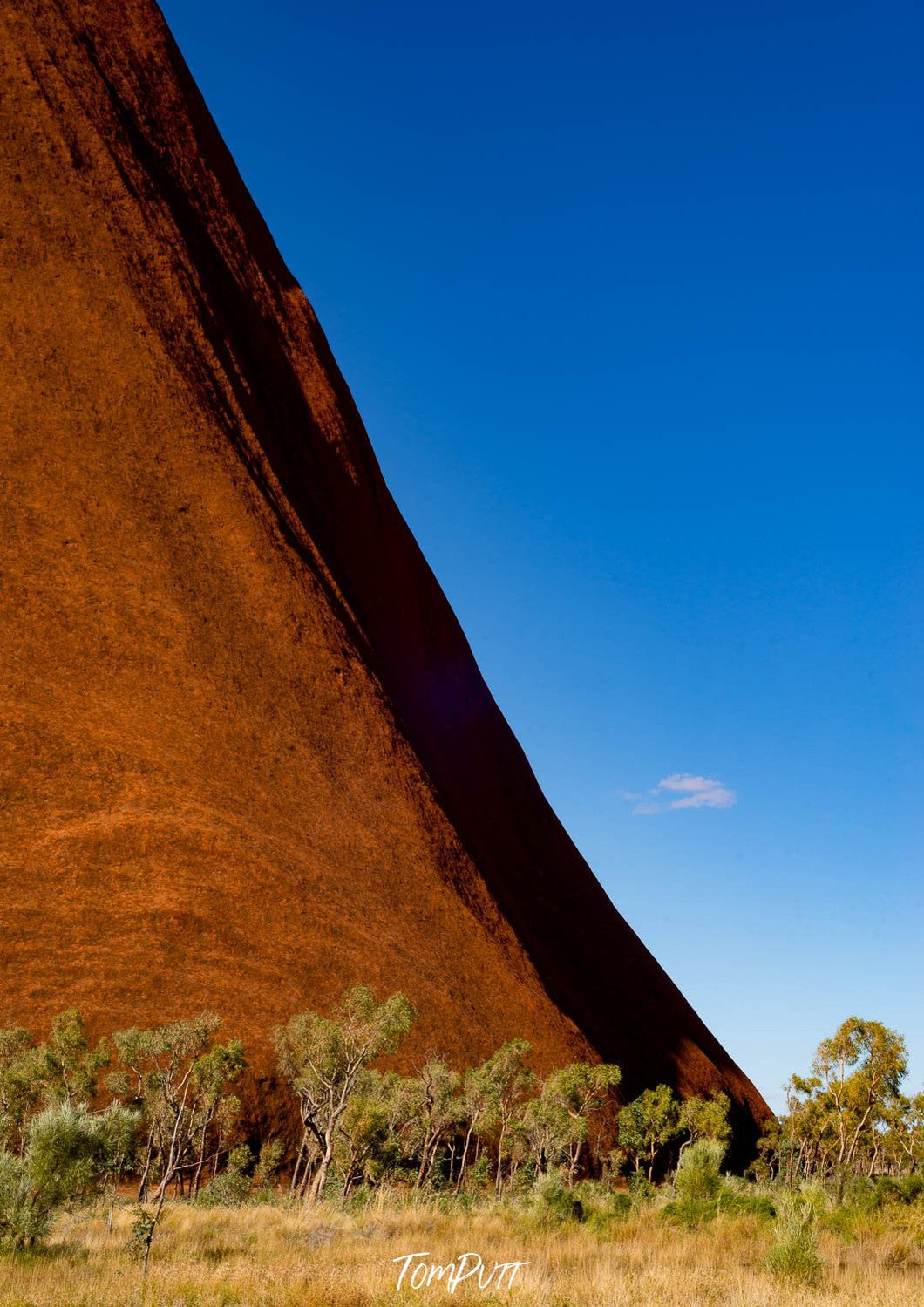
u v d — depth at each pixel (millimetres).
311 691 69312
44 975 43250
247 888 52094
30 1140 16562
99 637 58719
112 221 77188
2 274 68562
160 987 44938
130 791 52719
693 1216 20359
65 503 62469
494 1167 50281
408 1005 31312
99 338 71250
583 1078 42938
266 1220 21125
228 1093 40969
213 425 76375
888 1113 52688
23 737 51719
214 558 69562
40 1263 13516
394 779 70812
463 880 69312
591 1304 10867
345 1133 32719
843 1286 12398
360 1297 11195
